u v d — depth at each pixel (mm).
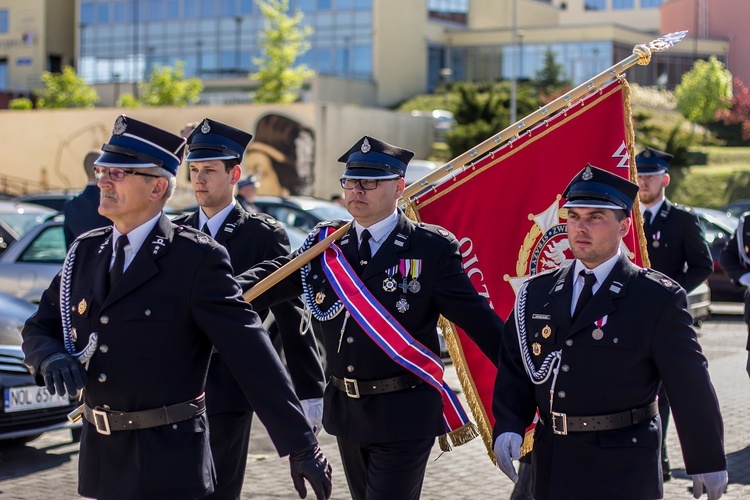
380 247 4980
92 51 60656
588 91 5672
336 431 4988
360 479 5129
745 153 43125
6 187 37938
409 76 57531
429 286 4910
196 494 4027
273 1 48062
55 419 7906
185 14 57906
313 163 33594
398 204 5637
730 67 53531
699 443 4148
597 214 4207
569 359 4234
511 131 5609
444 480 7402
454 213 5730
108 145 4035
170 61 58531
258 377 3982
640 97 51938
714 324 17250
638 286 4238
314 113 33531
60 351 3982
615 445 4164
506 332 4539
